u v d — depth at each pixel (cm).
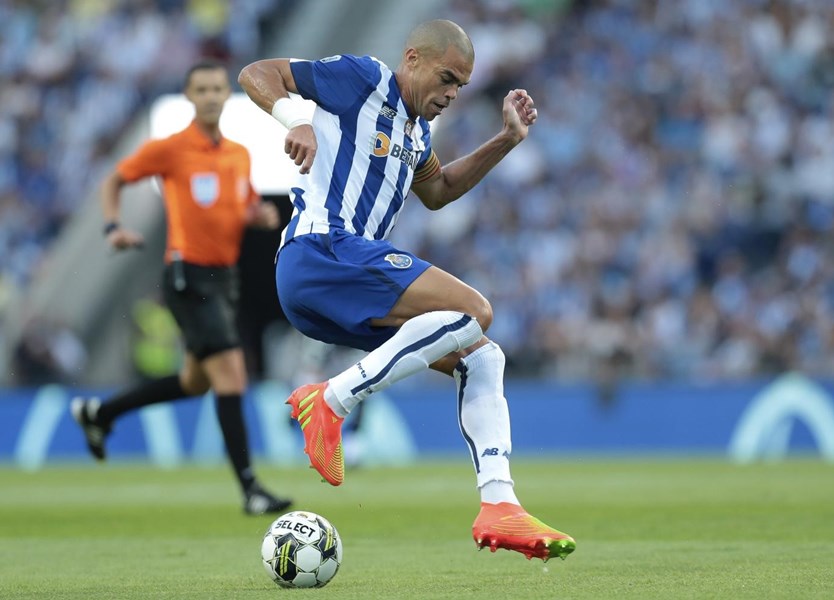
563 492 3541
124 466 5441
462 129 7494
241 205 2839
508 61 7625
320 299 1647
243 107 6731
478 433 1631
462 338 1590
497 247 6875
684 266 6519
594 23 7644
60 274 7138
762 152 6981
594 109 7306
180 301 2798
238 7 7956
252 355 7894
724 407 5653
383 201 1719
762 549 2012
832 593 1420
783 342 6175
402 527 2584
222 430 2784
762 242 6725
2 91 8062
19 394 5931
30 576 1764
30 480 4478
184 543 2278
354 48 7625
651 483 3856
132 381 6688
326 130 1689
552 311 6538
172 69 7894
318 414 1595
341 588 1541
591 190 6981
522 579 1622
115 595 1515
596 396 5794
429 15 7662
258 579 1673
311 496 3541
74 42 8125
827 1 7356
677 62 7356
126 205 6975
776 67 7244
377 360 1584
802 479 3925
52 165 7788
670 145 7119
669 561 1831
